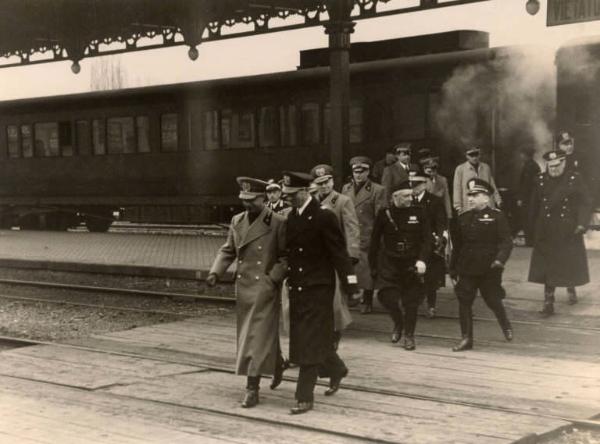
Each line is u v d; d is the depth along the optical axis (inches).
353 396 284.2
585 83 748.0
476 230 358.6
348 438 239.3
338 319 323.0
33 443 238.1
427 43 839.7
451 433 238.5
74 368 337.4
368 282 433.4
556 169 430.6
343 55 573.9
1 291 619.8
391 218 363.9
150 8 692.7
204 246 848.3
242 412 267.9
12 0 682.8
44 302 553.3
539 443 237.0
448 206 495.8
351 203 362.0
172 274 656.4
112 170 1076.5
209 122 975.6
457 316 448.8
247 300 277.0
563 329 402.9
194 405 277.4
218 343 388.8
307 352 263.6
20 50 852.6
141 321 471.5
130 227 1200.8
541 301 480.1
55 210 1152.8
